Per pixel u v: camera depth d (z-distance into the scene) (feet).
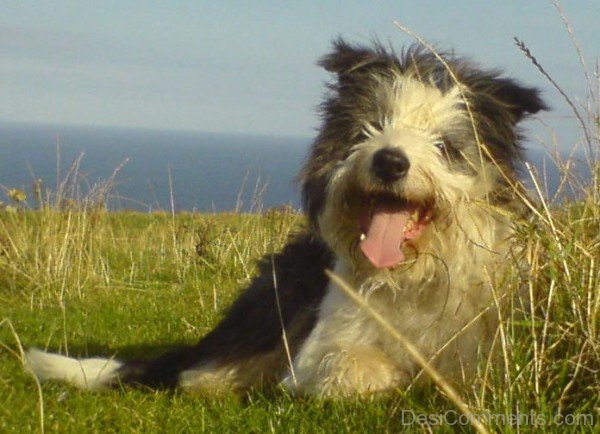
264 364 4.87
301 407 4.27
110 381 4.83
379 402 4.24
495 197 4.49
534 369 3.94
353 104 4.67
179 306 6.56
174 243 8.43
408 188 4.37
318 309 4.78
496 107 4.64
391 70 4.74
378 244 4.40
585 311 4.05
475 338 4.36
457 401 3.67
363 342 4.55
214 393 4.70
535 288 4.16
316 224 4.69
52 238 7.39
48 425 4.22
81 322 6.10
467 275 4.43
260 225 8.37
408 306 4.49
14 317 6.19
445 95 4.62
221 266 7.76
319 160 4.69
